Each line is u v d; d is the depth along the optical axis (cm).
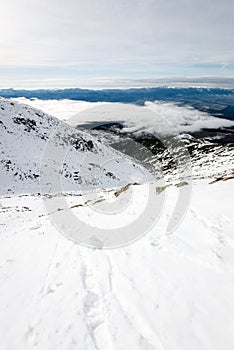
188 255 656
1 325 534
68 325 498
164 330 429
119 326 462
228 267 565
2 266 881
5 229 1753
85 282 648
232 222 820
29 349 454
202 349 378
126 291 561
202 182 1839
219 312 441
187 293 509
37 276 736
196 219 905
